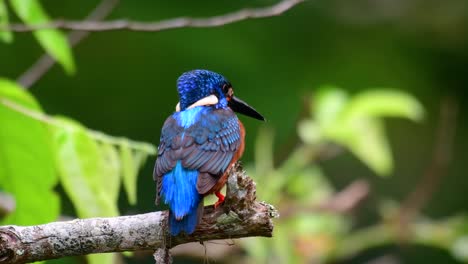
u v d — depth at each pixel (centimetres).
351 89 1672
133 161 749
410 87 1722
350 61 1691
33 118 750
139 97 1585
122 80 1585
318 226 1098
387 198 1675
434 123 1730
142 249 648
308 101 1120
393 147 1719
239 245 1047
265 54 1612
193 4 1585
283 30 1647
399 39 1753
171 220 635
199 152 727
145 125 1582
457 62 1767
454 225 1112
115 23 822
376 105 1103
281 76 1609
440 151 1095
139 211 1542
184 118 788
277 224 1030
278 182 1045
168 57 1586
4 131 754
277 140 1531
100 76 1577
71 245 632
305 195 1165
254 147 1525
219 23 823
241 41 1605
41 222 777
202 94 853
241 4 1608
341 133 1095
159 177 706
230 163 771
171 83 1589
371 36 1734
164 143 749
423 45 1756
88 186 741
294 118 1552
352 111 1098
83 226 636
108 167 748
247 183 632
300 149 1081
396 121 1731
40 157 760
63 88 1567
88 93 1574
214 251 1062
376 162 1110
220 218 640
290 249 1031
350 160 1628
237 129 802
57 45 858
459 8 1775
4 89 766
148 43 1588
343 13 1727
